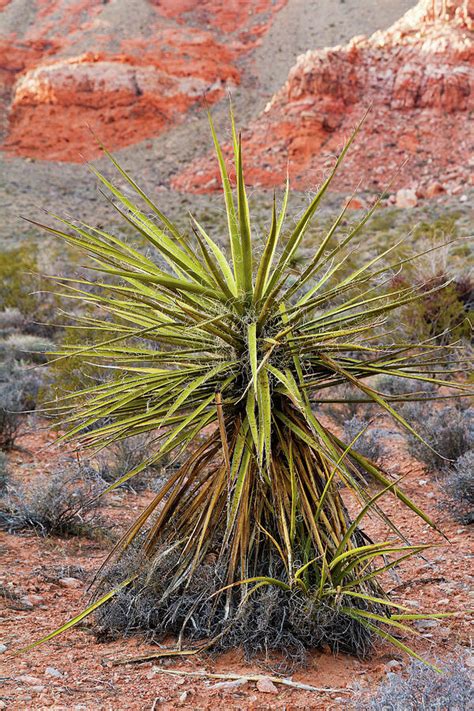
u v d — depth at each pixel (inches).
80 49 3270.2
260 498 163.3
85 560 222.2
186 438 153.6
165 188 2514.8
